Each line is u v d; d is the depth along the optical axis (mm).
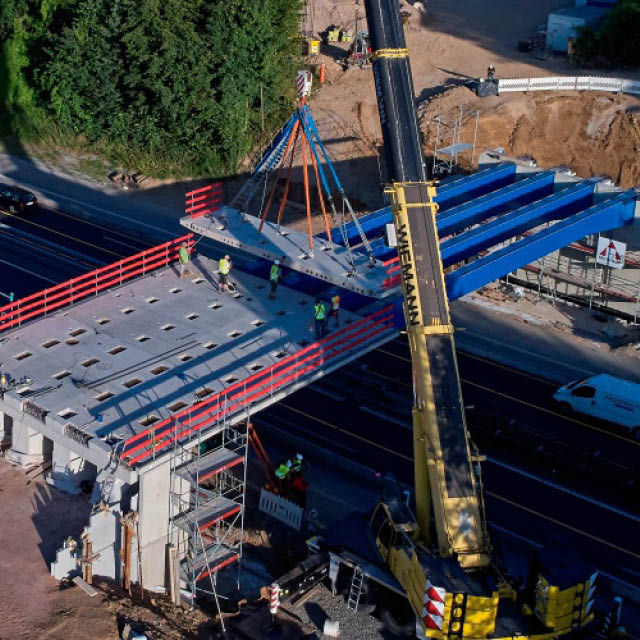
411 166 42750
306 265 50562
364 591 38656
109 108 84188
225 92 79312
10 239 72500
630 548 44000
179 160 82625
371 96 83938
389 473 45062
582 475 48531
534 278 65312
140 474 38625
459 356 58688
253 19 79562
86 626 37469
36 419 42156
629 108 76938
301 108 50312
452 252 53438
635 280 61781
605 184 59188
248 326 49375
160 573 40812
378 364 57875
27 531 42312
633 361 58094
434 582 34156
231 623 38031
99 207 78125
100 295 52188
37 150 87625
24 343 47594
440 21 97625
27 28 89188
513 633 34250
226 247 71500
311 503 46062
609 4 91375
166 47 78375
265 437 50812
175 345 47500
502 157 65625
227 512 40781
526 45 90125
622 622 39500
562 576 34156
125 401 42969
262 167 56812
